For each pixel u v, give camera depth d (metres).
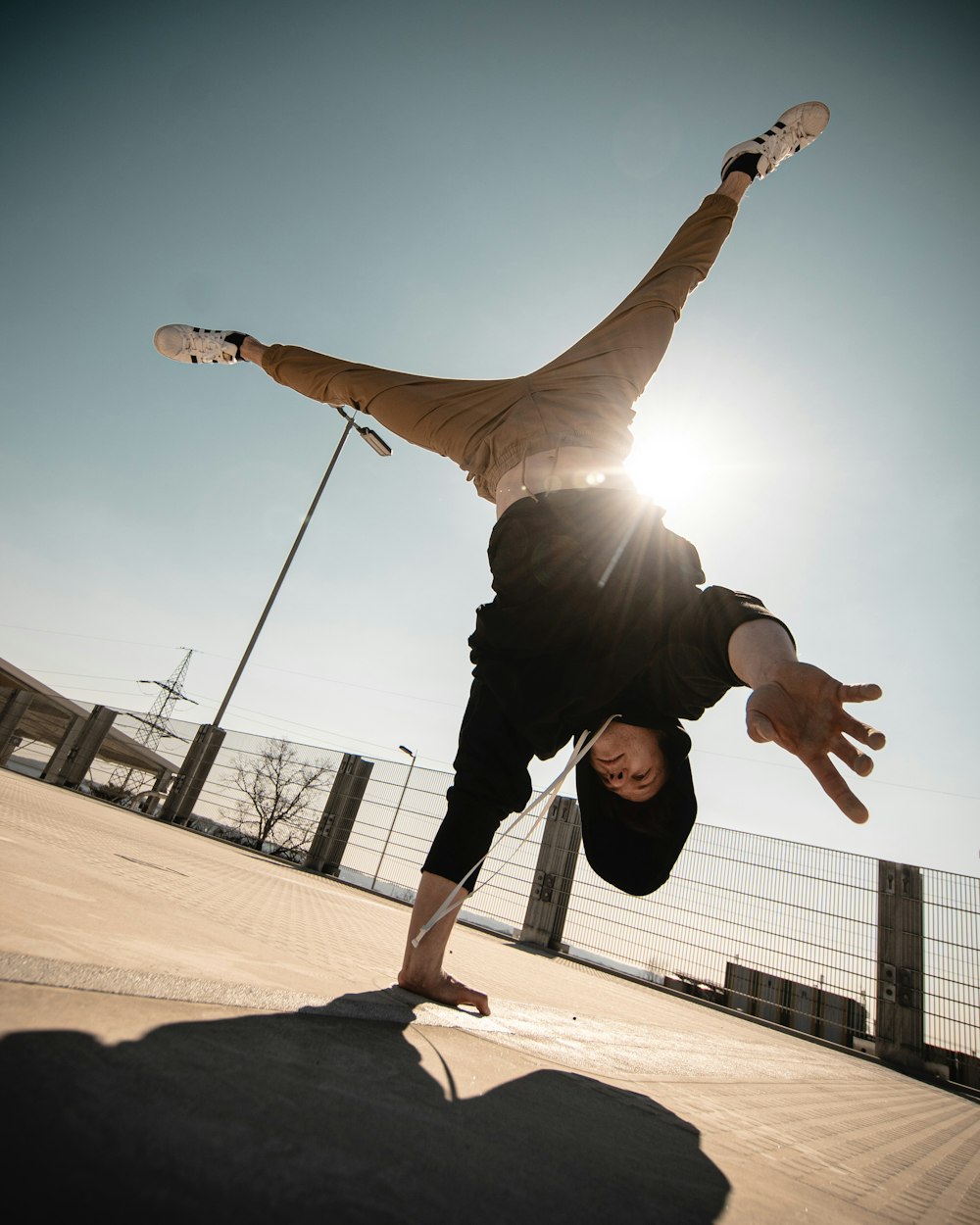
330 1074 0.68
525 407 1.77
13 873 1.30
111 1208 0.32
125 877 1.93
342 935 2.35
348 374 2.02
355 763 11.88
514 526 1.52
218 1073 0.56
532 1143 0.67
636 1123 0.94
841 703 0.96
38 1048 0.50
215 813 12.84
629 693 1.44
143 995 0.74
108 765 15.34
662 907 8.62
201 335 2.27
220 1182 0.38
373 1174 0.46
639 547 1.48
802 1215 0.70
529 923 9.07
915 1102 2.91
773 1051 3.64
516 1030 1.51
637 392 1.85
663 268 2.12
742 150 2.32
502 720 1.63
